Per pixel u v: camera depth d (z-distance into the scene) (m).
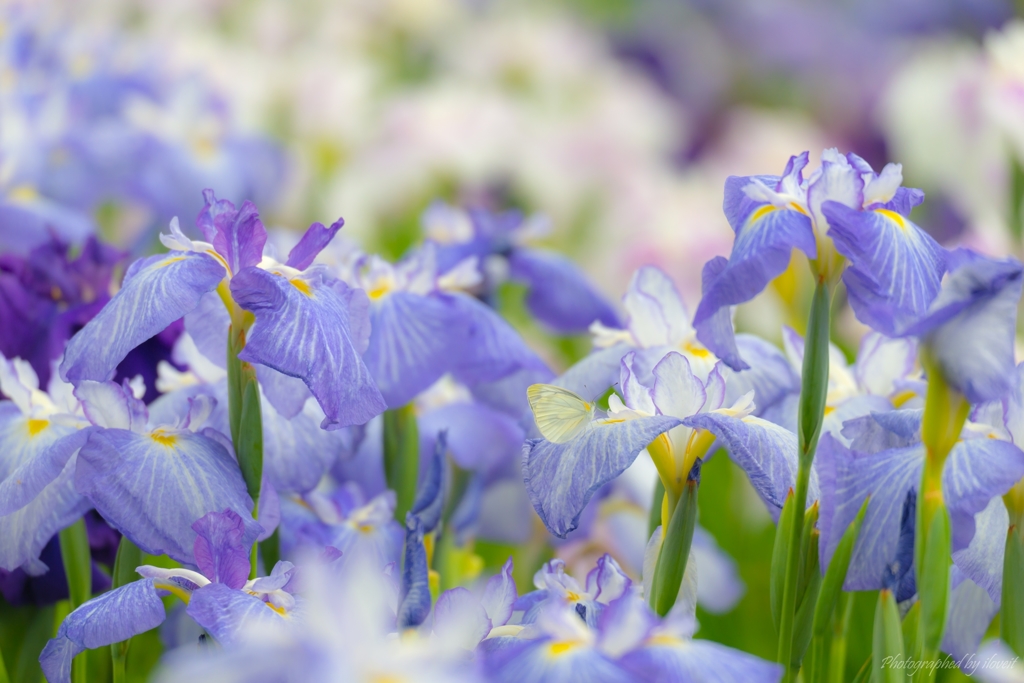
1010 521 1.21
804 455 1.20
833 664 1.27
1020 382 1.22
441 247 1.59
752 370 1.33
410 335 1.37
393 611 1.18
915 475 1.23
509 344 1.40
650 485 1.52
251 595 1.17
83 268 1.43
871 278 1.19
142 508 1.20
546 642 1.12
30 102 2.11
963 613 1.27
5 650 1.32
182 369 1.39
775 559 1.21
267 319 1.20
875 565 1.23
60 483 1.25
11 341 1.39
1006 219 2.10
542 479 1.21
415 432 1.39
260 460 1.23
